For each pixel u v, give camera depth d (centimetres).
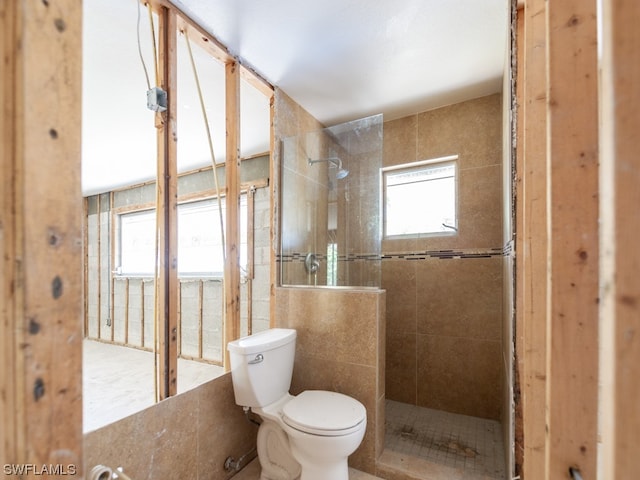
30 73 46
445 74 197
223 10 145
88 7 139
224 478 163
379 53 177
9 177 45
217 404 162
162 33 143
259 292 326
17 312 45
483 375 215
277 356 167
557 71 63
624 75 39
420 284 238
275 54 178
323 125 267
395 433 196
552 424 61
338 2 141
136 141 292
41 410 47
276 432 158
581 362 59
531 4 94
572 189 61
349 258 204
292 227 218
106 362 348
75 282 52
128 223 448
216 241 363
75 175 52
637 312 38
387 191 257
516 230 124
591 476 58
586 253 59
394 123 255
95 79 195
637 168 38
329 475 139
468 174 226
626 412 38
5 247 46
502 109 207
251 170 340
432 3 142
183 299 375
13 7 46
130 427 121
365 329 178
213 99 222
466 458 170
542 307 88
